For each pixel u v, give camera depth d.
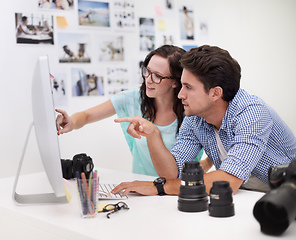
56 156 1.34
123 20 3.45
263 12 4.35
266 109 1.73
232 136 1.77
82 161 1.34
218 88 1.71
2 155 2.93
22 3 2.97
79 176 1.34
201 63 1.68
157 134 1.93
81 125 2.46
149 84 2.25
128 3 3.47
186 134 2.03
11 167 2.97
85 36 3.26
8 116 2.95
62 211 1.46
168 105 2.35
